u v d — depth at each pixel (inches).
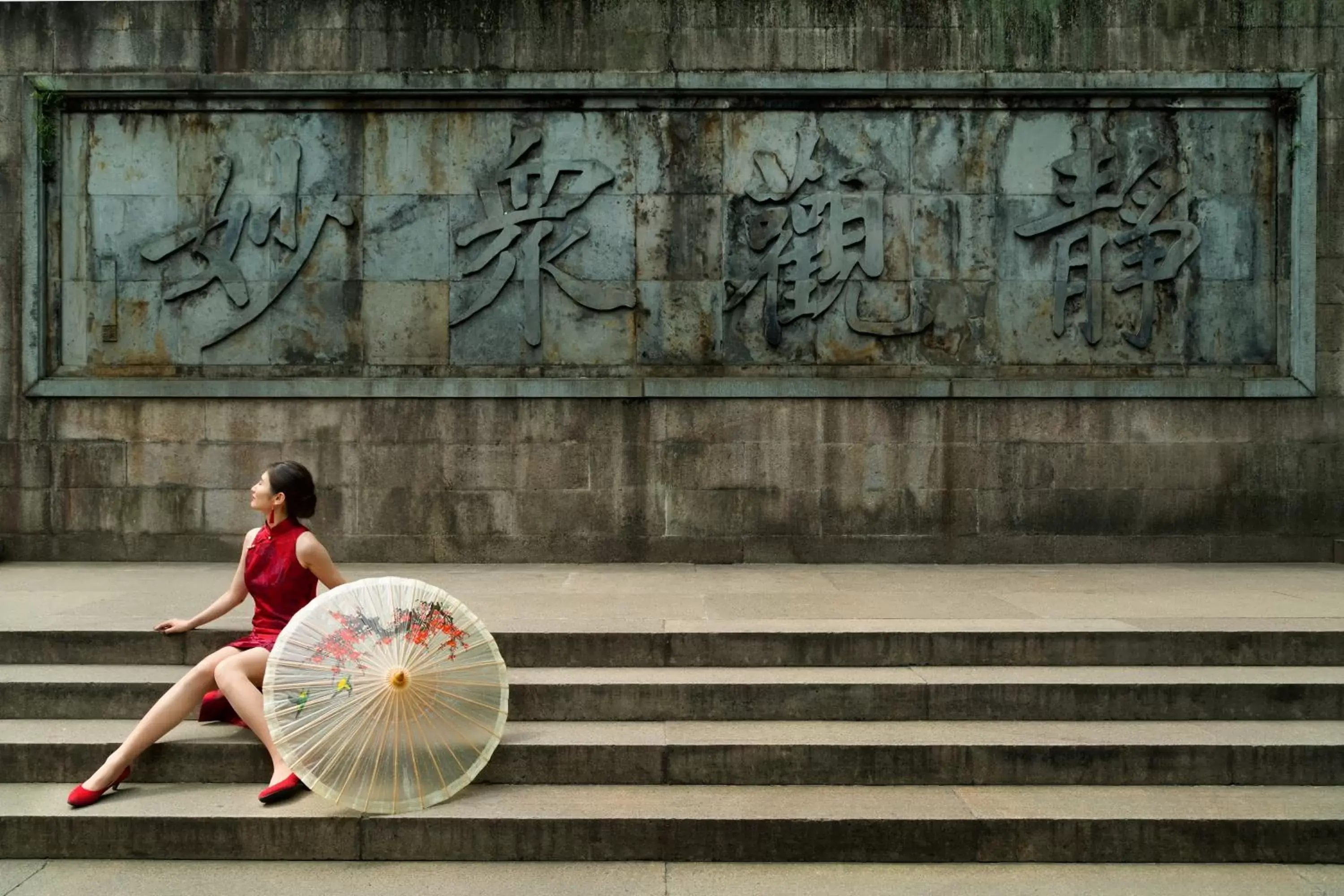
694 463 296.4
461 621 151.7
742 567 287.4
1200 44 295.9
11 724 169.5
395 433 296.4
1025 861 142.9
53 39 296.0
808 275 299.0
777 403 296.4
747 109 298.5
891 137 299.6
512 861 142.6
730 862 142.5
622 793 153.3
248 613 210.4
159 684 173.0
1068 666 187.5
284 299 299.7
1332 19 294.8
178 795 150.7
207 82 293.3
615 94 296.0
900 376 299.4
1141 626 193.3
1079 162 298.7
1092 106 297.9
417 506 296.8
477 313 300.0
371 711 143.1
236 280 298.2
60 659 187.3
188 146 298.4
